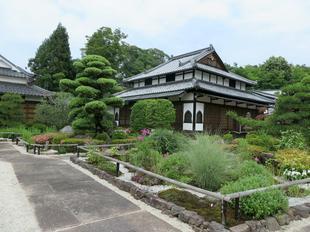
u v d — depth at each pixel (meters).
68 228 3.14
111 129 12.32
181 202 4.02
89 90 10.67
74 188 4.94
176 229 3.23
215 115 17.53
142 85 22.55
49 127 16.30
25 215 3.52
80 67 11.75
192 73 17.83
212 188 4.67
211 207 3.82
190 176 5.39
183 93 15.34
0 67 19.84
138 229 3.18
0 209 3.72
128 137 12.50
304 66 43.94
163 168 5.67
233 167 5.02
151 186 5.15
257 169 5.11
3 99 16.02
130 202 4.22
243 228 3.11
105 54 32.03
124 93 21.86
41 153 9.68
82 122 11.45
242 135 17.56
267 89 35.38
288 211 3.72
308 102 9.66
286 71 37.91
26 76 20.38
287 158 6.20
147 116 13.66
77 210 3.77
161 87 18.81
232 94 17.20
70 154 9.56
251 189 3.67
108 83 11.19
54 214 3.59
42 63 30.94
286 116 9.57
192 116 15.84
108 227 3.21
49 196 4.40
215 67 20.52
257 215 3.37
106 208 3.90
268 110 23.64
